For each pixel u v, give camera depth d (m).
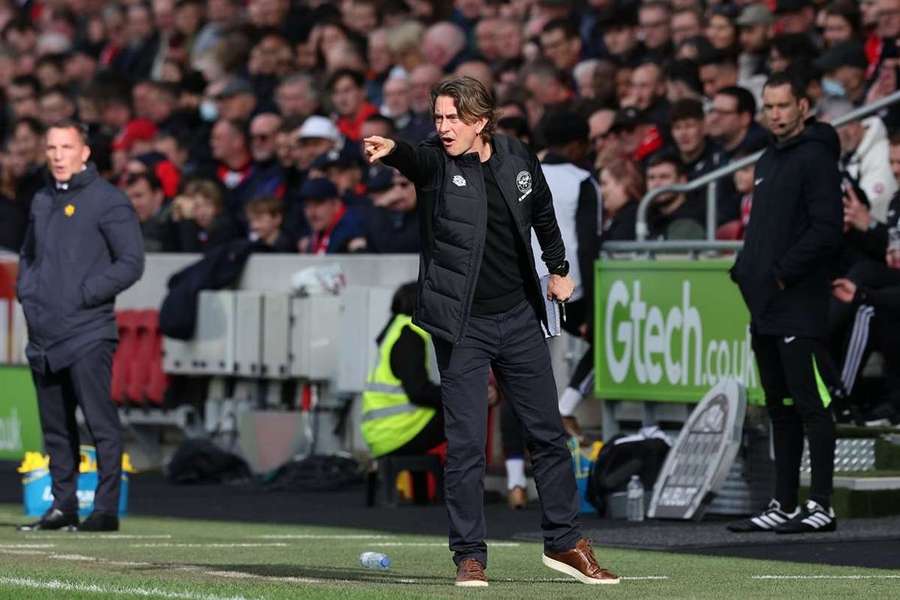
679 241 44.50
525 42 65.50
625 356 44.78
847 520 40.16
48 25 94.50
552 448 28.22
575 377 46.03
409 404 46.22
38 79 85.00
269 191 61.78
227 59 74.00
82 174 39.06
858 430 43.00
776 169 37.31
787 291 37.06
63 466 39.44
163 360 57.34
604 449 43.12
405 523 41.78
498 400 47.88
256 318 55.03
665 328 44.00
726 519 42.03
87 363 38.72
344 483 51.84
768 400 37.88
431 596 25.58
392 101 62.62
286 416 54.84
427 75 61.91
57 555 33.00
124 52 86.00
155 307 58.47
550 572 30.36
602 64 57.66
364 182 59.94
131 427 59.22
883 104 44.78
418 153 27.22
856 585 28.38
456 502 27.73
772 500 38.81
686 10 59.12
